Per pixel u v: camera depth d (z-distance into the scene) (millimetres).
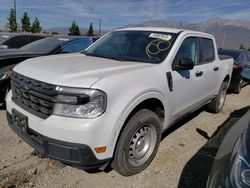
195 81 4266
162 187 3135
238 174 1794
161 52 3758
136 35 4246
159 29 4281
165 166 3572
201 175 3418
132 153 3172
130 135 3021
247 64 9078
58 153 2676
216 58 5277
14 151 3674
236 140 2236
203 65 4609
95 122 2604
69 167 3385
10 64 5133
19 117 3014
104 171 3350
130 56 3865
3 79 4902
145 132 3289
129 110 2861
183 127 5043
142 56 3799
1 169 3230
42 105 2807
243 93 9281
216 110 5922
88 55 4117
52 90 2676
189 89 4098
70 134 2582
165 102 3502
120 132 2953
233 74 8594
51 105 2703
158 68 3451
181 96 3898
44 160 3498
